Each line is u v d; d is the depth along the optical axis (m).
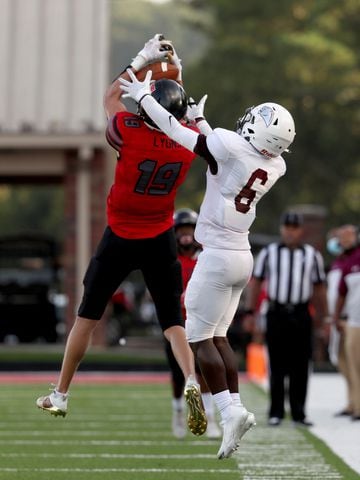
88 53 70.44
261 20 128.50
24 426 36.75
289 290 36.66
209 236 22.81
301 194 128.50
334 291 41.50
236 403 22.73
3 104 69.06
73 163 67.06
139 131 22.91
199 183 127.69
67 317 66.75
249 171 22.50
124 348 79.88
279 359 37.00
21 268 82.12
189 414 22.94
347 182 128.88
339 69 121.12
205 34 140.88
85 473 26.92
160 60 23.56
